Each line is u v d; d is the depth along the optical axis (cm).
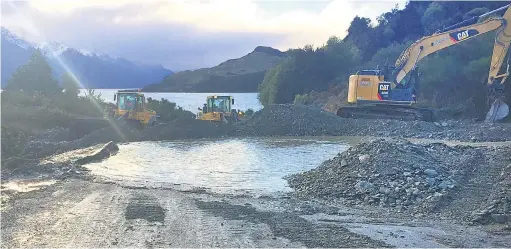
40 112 3197
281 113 3494
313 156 2234
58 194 1327
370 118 3484
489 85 3259
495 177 1404
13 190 1388
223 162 2047
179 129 3112
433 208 1173
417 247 891
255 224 1024
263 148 2561
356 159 1580
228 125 3334
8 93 3634
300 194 1382
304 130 3297
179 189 1435
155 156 2236
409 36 7906
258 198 1316
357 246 888
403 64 3497
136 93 3284
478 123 3212
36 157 2145
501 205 1139
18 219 1049
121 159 2127
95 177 1633
